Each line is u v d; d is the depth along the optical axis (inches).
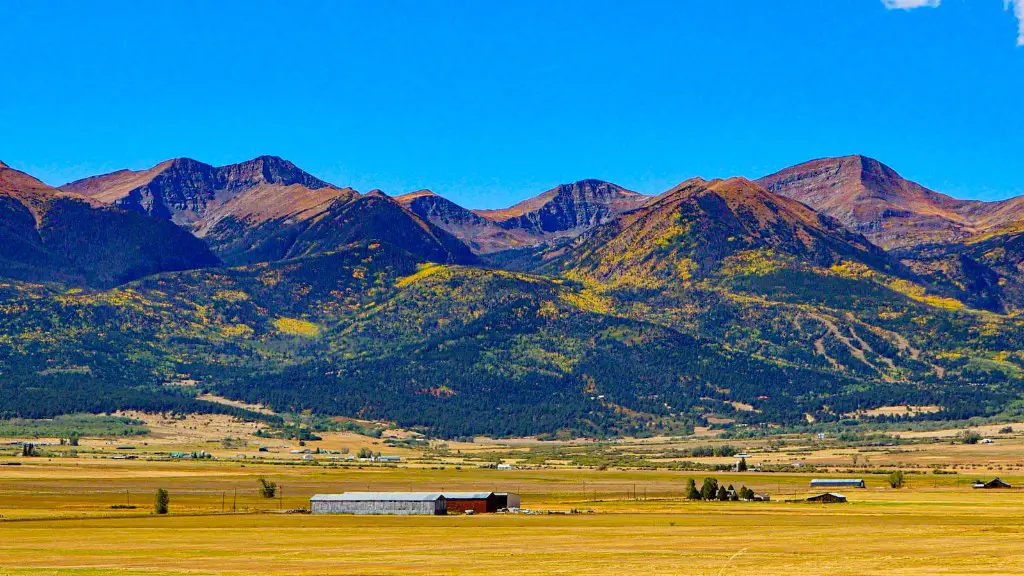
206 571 7701.8
